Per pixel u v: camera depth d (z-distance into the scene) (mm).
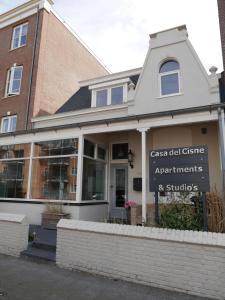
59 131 10680
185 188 5484
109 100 13047
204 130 9789
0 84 16359
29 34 16016
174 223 5480
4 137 12188
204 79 9586
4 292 4363
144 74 10789
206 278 4188
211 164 9406
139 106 10547
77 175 9852
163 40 10734
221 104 7680
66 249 5672
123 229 5086
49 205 9891
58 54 16719
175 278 4414
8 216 6918
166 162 5793
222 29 10289
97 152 11250
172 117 8445
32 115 14148
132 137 11367
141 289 4488
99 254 5223
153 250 4676
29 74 15070
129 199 10898
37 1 16188
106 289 4492
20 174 11453
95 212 10586
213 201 6496
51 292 4371
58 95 16406
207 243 4238
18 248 6461
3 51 16953
